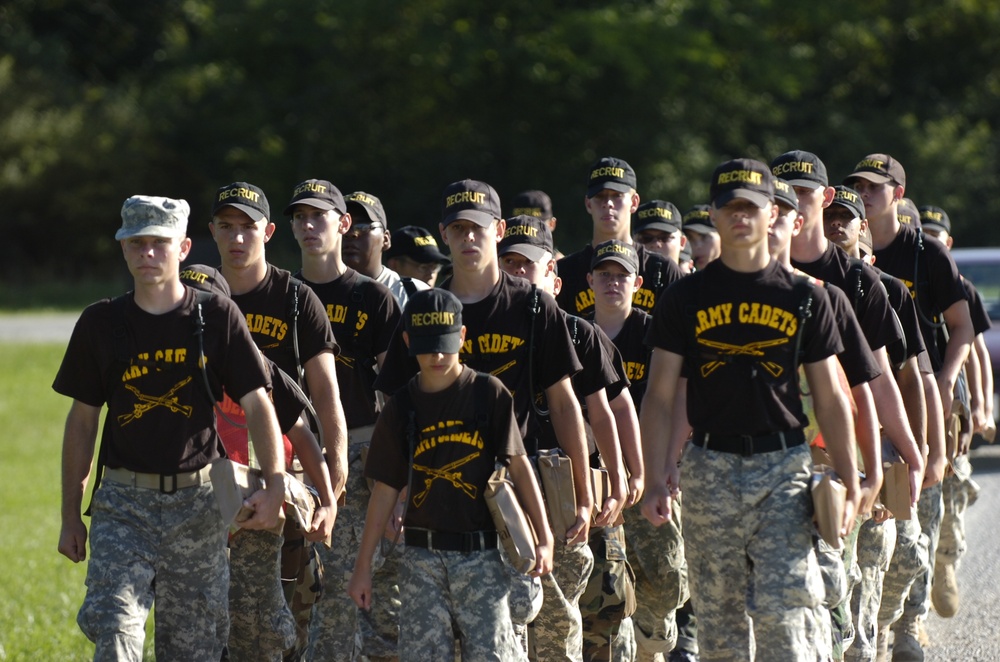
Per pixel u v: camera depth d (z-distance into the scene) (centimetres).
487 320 1557
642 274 2041
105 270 12475
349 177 10231
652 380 1452
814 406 1410
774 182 1445
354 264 2006
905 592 1859
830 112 10588
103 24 13275
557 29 9112
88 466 1471
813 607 1372
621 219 2020
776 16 9869
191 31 12538
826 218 1744
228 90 10300
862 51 10906
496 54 9262
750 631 1440
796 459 1394
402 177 10250
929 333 1964
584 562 1609
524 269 1767
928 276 1950
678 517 1809
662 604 1820
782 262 1463
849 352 1433
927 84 11369
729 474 1401
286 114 10225
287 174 10112
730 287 1394
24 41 12644
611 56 8894
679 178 9419
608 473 1623
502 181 10019
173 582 1426
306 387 1669
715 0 9375
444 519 1400
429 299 1395
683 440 1515
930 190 10356
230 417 1572
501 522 1380
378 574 1742
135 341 1405
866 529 1720
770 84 9606
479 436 1402
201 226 12144
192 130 11488
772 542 1379
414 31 9550
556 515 1537
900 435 1571
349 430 1786
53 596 2458
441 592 1407
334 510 1551
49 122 12031
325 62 9850
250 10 9856
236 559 1641
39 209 12238
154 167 12156
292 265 9631
